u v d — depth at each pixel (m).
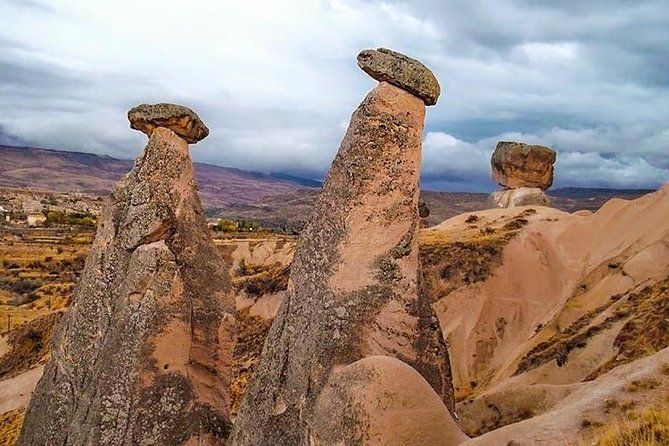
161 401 12.31
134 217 13.90
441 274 37.97
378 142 11.12
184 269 13.71
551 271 36.69
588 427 9.99
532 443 9.63
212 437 12.67
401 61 11.28
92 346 13.84
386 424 8.77
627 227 36.09
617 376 12.79
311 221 11.43
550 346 27.28
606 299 30.05
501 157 52.84
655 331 20.80
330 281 10.70
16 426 25.39
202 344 13.40
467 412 16.31
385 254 10.91
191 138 14.88
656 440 8.98
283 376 10.59
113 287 13.91
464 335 34.38
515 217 44.31
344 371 9.52
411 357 10.63
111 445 11.96
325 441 9.18
